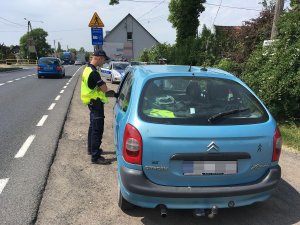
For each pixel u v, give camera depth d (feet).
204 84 13.69
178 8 92.99
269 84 27.66
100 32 50.65
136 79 14.14
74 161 19.86
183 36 93.40
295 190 16.28
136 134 11.85
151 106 12.59
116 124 15.52
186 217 13.64
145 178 11.91
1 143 23.16
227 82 13.97
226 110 12.74
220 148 11.90
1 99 45.39
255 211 14.23
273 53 30.12
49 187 16.14
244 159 12.19
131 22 204.33
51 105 40.55
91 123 19.56
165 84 13.47
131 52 198.59
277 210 14.34
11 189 15.70
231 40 57.52
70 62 303.48
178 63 71.82
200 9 92.27
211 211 12.12
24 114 34.19
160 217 13.57
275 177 12.63
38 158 20.07
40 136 25.13
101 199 14.98
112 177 17.48
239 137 12.01
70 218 13.34
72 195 15.33
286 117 28.86
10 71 125.29
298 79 26.30
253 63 32.40
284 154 21.34
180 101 12.96
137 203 12.16
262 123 12.56
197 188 11.87
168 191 11.71
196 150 11.80
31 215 13.38
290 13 31.14
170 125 11.84
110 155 21.01
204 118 12.22
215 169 11.94
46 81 78.64
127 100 14.32
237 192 12.03
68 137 25.27
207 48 65.10
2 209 13.84
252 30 46.62
